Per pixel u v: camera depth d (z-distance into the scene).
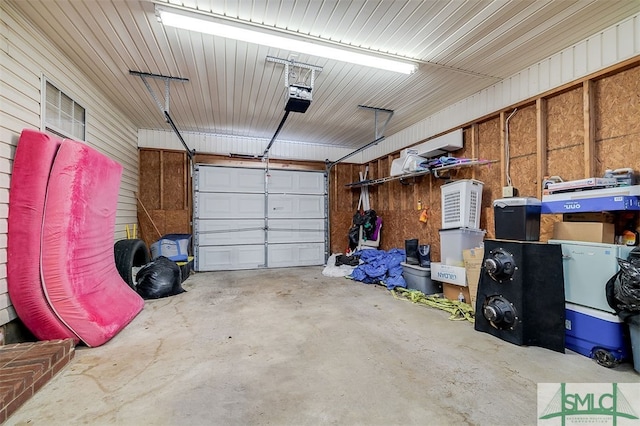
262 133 6.21
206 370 2.06
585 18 2.53
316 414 1.60
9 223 2.25
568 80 3.00
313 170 7.04
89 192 2.66
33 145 2.29
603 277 2.21
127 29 2.66
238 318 3.15
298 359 2.23
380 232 6.50
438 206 4.91
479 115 4.06
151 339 2.59
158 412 1.62
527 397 1.75
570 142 3.07
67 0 2.28
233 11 2.39
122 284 3.30
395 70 3.34
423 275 4.06
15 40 2.38
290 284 4.84
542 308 2.43
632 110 2.59
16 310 2.27
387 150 6.44
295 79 3.65
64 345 2.13
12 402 1.59
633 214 2.51
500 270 2.59
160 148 5.84
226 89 3.98
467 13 2.45
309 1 2.28
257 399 1.74
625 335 2.12
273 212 6.68
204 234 6.14
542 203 2.74
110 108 4.35
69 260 2.41
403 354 2.31
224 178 6.31
